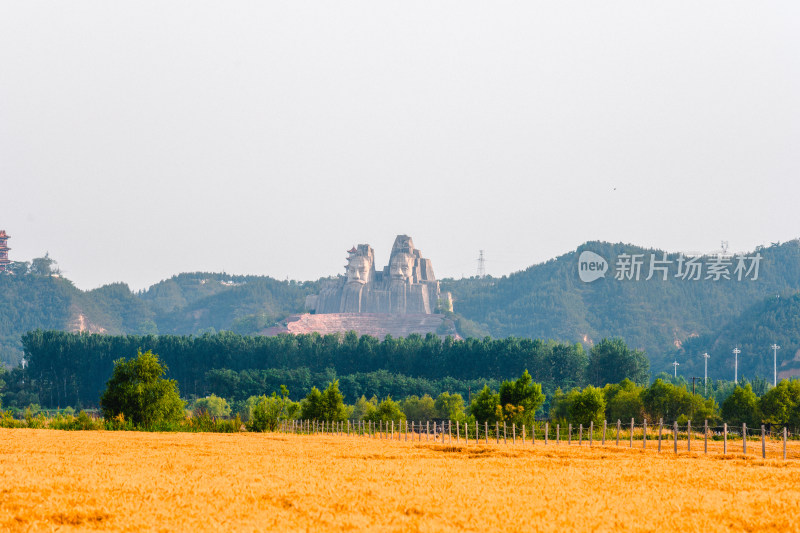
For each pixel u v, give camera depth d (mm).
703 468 115438
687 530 71250
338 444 173125
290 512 76688
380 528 70250
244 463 117500
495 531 70062
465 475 104375
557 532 69875
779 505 82188
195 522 71750
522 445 176250
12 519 71562
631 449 157000
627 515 76625
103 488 87750
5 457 124312
